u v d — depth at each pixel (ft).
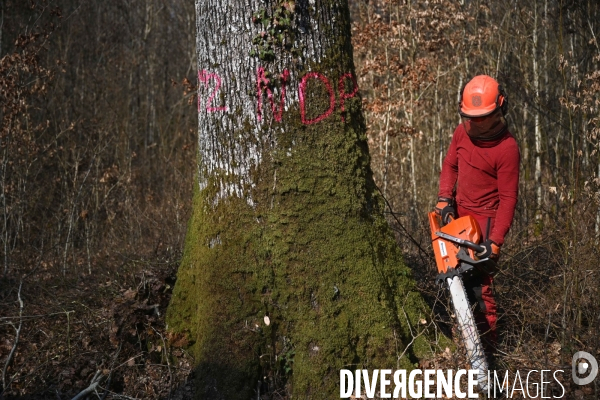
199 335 12.72
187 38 52.49
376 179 29.12
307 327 12.14
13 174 26.84
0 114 26.86
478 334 12.01
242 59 12.41
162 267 17.11
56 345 14.24
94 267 22.25
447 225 12.82
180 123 44.39
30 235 26.25
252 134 12.42
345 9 13.08
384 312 12.42
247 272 12.36
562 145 29.73
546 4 29.19
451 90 35.06
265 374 12.27
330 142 12.54
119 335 13.50
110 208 29.22
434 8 27.22
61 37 41.93
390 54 31.65
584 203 15.10
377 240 12.87
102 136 35.99
